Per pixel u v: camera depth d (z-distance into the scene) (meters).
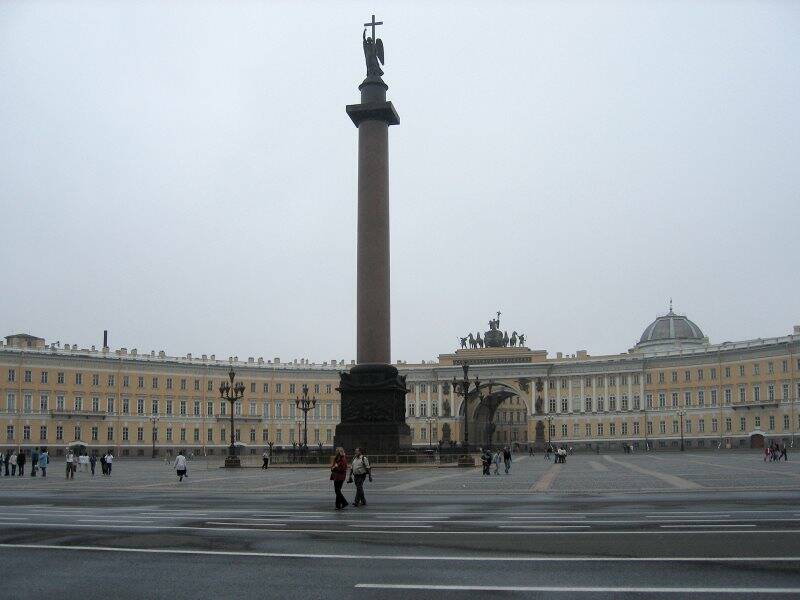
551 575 13.79
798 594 12.24
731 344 137.88
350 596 12.35
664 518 22.23
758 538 17.88
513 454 125.88
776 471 51.84
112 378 127.81
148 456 128.75
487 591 12.59
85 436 123.62
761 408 129.75
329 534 19.12
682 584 12.98
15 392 117.06
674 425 141.12
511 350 157.12
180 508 26.91
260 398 144.88
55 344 126.31
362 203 65.69
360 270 65.31
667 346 161.88
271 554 16.08
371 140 66.12
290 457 66.81
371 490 36.03
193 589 12.93
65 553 16.38
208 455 136.12
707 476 45.69
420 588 12.84
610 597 12.13
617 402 147.25
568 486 37.72
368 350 64.69
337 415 150.62
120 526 21.12
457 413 157.75
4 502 30.38
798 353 125.31
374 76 67.81
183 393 136.12
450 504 27.98
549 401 153.12
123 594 12.63
